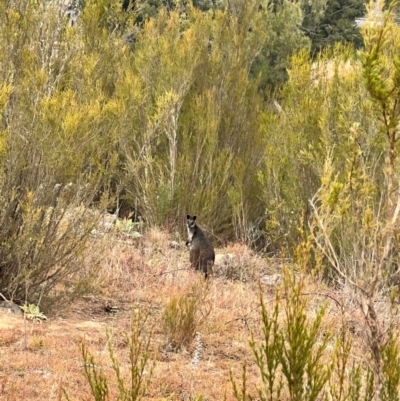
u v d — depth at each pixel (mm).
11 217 8984
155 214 15203
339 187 4473
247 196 15719
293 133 12508
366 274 4414
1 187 8688
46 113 8617
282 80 23703
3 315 8633
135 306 9164
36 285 9125
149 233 14445
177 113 15133
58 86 9617
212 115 15633
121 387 5062
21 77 9352
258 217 16000
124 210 16781
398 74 4004
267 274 12336
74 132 8586
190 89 16844
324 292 9508
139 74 15664
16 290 9195
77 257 9305
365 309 4824
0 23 9625
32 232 8820
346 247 9031
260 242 15594
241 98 16594
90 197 9289
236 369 7781
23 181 8945
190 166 15453
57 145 8664
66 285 10055
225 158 15594
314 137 12508
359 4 28641
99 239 11383
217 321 9094
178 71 15195
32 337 8008
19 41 9492
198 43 17000
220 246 15195
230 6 18469
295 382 4254
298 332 4250
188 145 15594
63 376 6965
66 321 8984
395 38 6172
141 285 10750
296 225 12398
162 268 11883
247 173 15812
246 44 18250
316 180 12453
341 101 11617
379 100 4027
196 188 15594
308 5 28344
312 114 12523
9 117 9023
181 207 15398
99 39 11883
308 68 13023
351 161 4582
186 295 9281
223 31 17328
